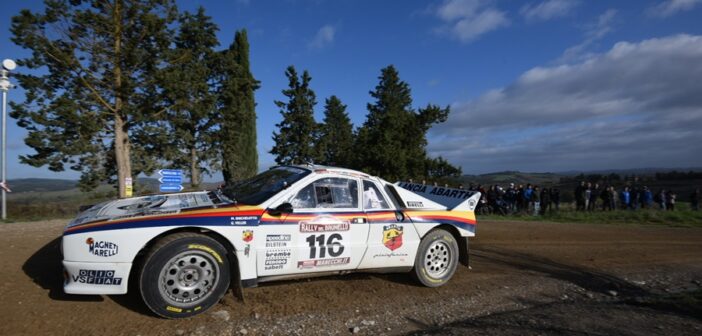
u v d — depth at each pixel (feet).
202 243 12.36
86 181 62.23
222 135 76.54
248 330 11.73
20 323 11.34
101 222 11.99
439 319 13.42
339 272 15.15
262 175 17.04
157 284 11.74
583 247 27.20
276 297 14.33
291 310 13.33
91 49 55.57
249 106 86.84
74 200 58.03
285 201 14.07
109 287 11.66
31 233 23.32
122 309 12.55
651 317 13.85
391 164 73.46
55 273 15.49
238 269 13.06
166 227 12.14
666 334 12.25
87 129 54.80
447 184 78.79
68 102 53.16
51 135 55.36
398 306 14.33
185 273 12.30
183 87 59.31
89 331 11.14
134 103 58.95
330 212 14.67
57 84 57.11
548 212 54.29
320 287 15.66
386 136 76.18
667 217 47.32
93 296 13.35
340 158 102.78
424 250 16.42
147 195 16.28
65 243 11.69
